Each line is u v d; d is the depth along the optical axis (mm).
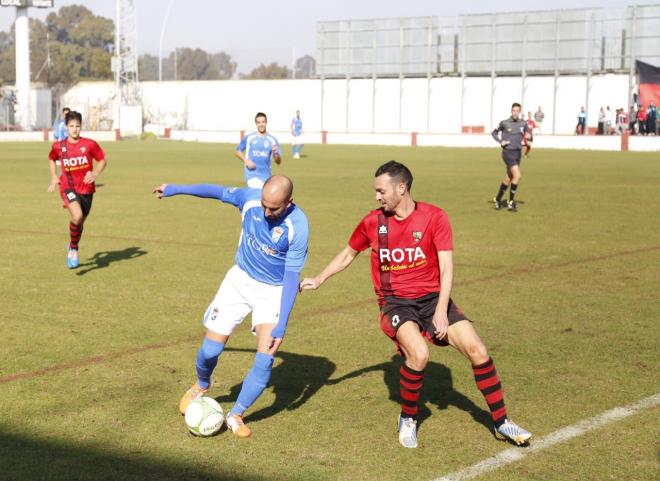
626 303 12688
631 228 21125
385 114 83875
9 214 23828
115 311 12062
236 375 9172
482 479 6500
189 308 12281
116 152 59219
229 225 21766
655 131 65750
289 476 6547
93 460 6836
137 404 8172
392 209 7312
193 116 95062
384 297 7570
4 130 83250
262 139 22812
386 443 7270
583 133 70812
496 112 78375
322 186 32688
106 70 152750
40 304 12492
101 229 20938
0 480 6434
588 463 6812
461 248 17969
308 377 9141
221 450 7090
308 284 7656
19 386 8664
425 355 7078
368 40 82812
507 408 8117
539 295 13273
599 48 71875
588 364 9539
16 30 82625
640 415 7898
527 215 23859
